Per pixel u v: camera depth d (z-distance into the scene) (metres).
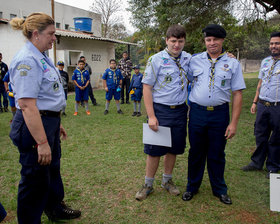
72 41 12.70
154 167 2.79
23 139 1.87
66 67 11.77
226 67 2.46
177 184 3.17
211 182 2.84
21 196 2.02
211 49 2.43
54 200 2.37
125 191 3.00
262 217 2.53
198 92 2.55
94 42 14.05
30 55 1.78
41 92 1.89
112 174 3.41
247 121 6.21
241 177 3.33
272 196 2.04
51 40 1.91
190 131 2.69
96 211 2.63
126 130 5.53
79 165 3.69
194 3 8.68
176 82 2.55
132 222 2.46
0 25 11.66
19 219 2.09
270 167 3.38
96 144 4.61
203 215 2.56
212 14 8.91
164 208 2.68
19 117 1.89
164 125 2.61
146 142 2.63
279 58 3.15
